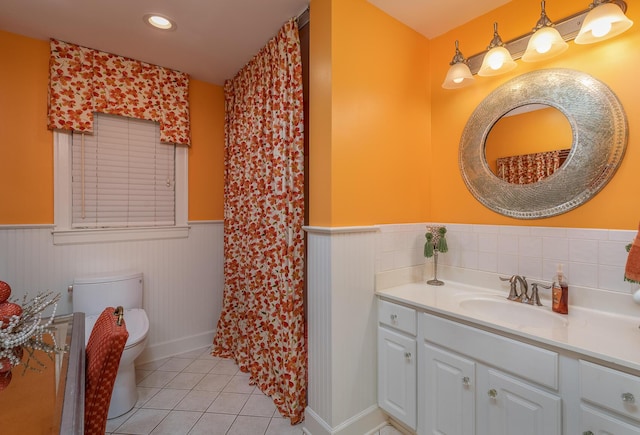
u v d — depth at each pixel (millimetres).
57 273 2146
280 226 1934
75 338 1240
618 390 949
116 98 2295
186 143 2623
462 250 1903
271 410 1895
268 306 2057
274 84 2025
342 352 1601
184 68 2537
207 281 2812
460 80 1705
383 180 1803
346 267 1619
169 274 2609
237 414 1853
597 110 1389
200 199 2775
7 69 2004
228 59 2391
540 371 1118
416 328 1548
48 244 2119
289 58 1895
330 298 1565
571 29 1466
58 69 2096
